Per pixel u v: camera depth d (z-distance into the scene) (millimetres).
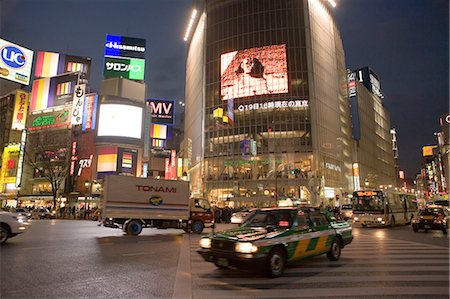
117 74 54594
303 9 58969
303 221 8531
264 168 52156
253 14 59938
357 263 8992
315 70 57000
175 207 18625
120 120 47375
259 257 6883
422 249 11906
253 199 50812
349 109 73875
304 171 50781
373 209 25000
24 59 65562
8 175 59281
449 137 56375
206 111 59188
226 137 55969
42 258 9234
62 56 65500
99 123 46875
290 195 49656
